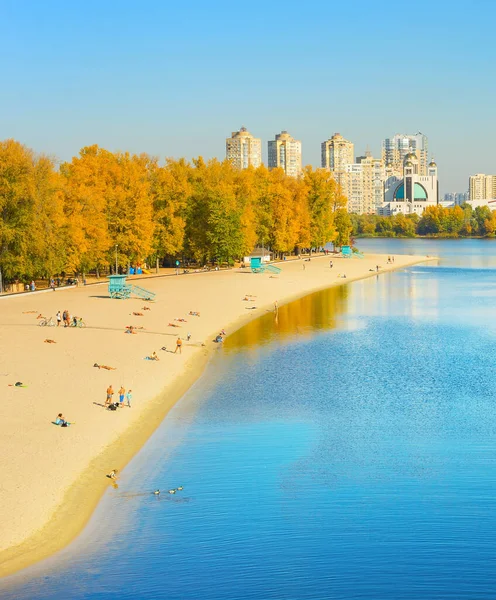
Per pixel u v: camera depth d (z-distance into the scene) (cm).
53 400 5603
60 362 6950
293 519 3841
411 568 3381
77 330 8894
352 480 4366
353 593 3170
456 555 3475
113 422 5212
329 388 6550
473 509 3981
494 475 4450
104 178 15675
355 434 5219
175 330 9262
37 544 3444
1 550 3372
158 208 17438
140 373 6744
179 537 3606
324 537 3641
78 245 13388
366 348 8538
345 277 18488
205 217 18388
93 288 13900
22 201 12050
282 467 4566
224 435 5147
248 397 6194
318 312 11938
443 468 4569
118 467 4428
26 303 11381
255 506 3984
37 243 12062
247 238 19012
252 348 8475
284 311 12044
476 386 6625
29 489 3938
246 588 3212
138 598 3097
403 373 7169
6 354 7250
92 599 3073
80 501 3900
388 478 4403
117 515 3806
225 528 3722
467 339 9188
